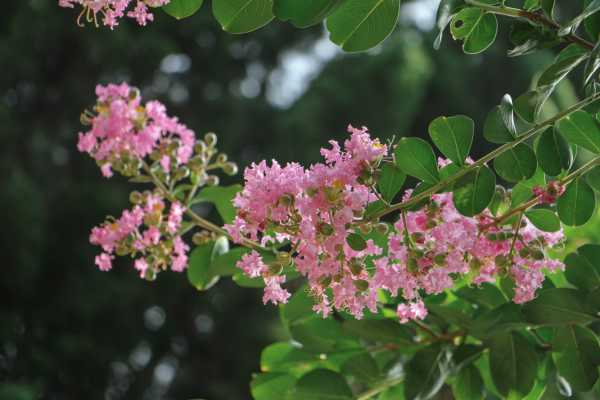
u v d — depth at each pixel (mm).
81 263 6867
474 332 1681
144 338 7391
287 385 1818
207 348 7574
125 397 7477
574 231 1911
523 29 1631
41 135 7520
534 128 1589
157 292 7270
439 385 1708
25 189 6480
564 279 1729
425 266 1576
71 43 7355
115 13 1593
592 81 1598
